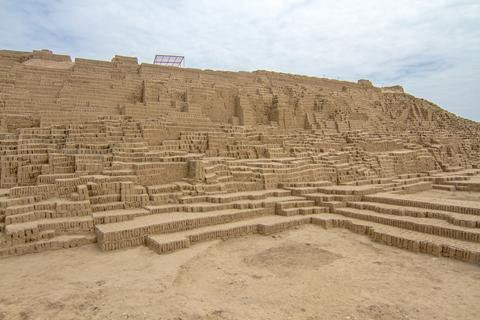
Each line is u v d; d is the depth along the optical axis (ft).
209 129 90.17
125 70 118.01
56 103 85.30
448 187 87.86
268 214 60.08
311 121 136.15
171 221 47.70
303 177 78.43
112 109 92.94
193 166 63.87
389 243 47.16
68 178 53.57
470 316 28.43
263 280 35.50
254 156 89.30
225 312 28.19
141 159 64.18
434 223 49.08
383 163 100.27
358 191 66.64
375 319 27.91
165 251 41.45
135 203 54.13
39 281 33.40
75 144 65.82
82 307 28.37
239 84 137.08
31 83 89.30
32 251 40.98
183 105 103.35
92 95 93.61
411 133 145.59
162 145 75.92
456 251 41.14
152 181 60.90
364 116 158.51
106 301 29.35
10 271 35.81
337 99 158.81
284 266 39.47
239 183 68.23
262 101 132.57
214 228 49.73
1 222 44.57
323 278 36.06
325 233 52.85
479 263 39.27
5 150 61.05
